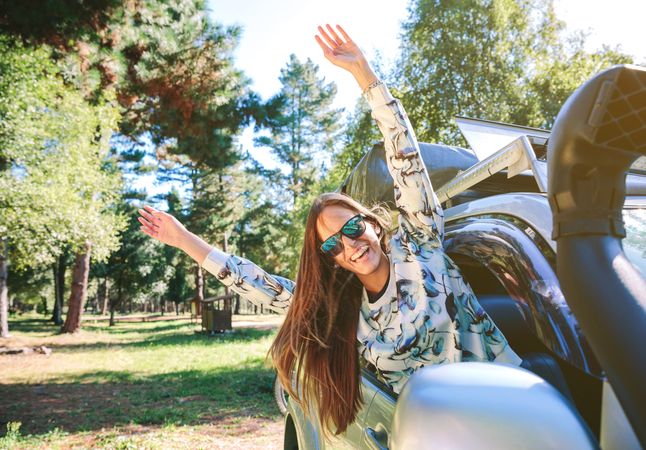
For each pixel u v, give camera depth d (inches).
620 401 25.8
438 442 25.8
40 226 680.4
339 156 786.8
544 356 59.6
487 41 666.8
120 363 593.0
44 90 609.9
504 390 27.0
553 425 25.4
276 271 2156.7
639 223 53.5
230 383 419.8
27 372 527.8
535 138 77.9
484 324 62.2
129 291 2249.0
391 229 79.7
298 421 96.7
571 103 28.2
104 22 570.6
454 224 75.7
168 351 727.7
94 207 798.5
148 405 342.0
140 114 804.0
